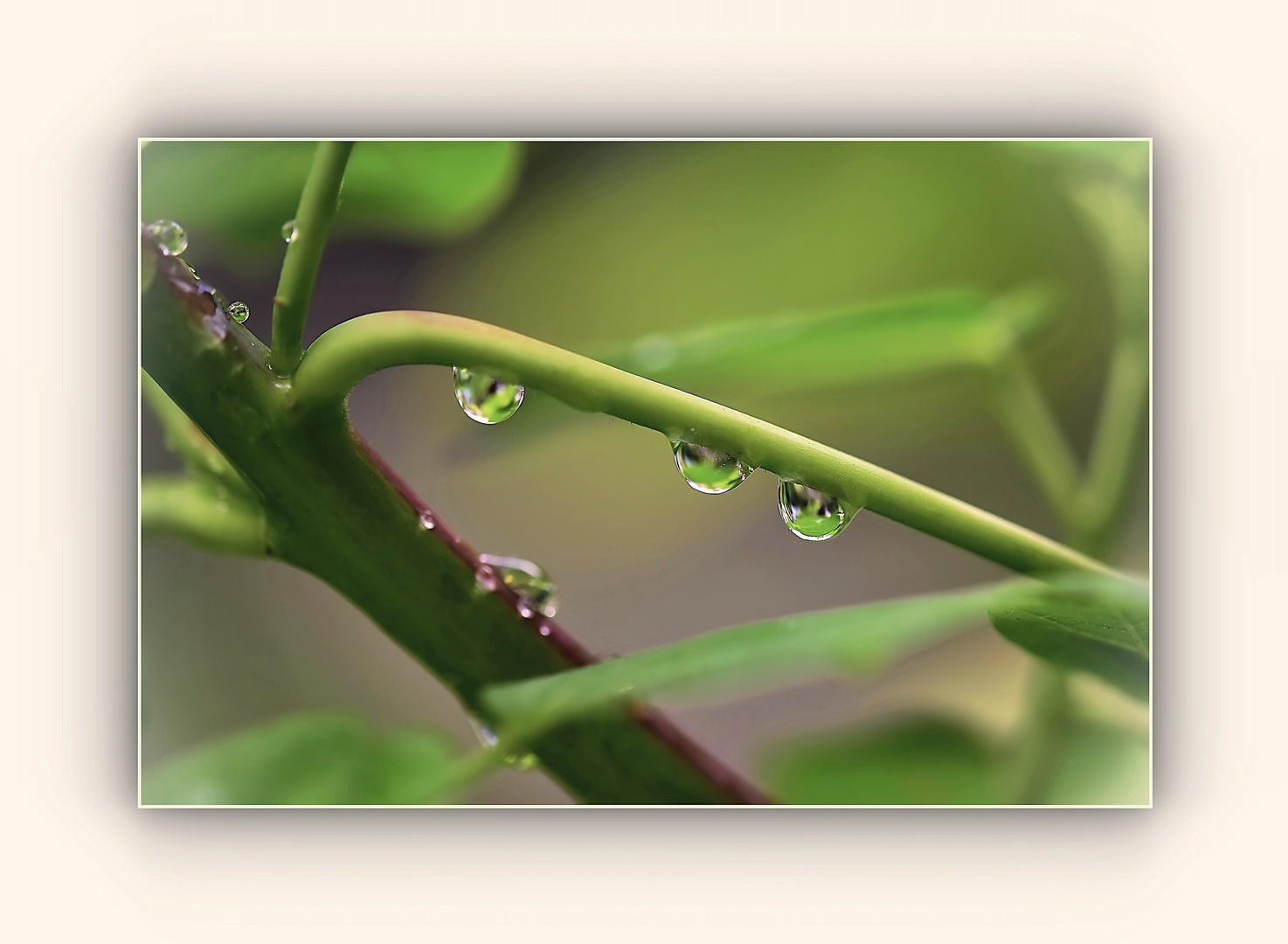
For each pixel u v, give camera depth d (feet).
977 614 0.75
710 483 0.80
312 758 0.81
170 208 0.91
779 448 0.78
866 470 0.78
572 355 0.78
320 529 0.80
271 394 0.79
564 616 1.35
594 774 0.82
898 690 1.22
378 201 0.92
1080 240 1.28
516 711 0.76
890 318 0.89
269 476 0.79
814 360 0.91
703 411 0.78
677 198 1.33
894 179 1.31
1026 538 0.78
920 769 0.95
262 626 1.15
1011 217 1.30
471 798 0.94
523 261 1.31
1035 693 0.94
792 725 1.22
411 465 1.30
